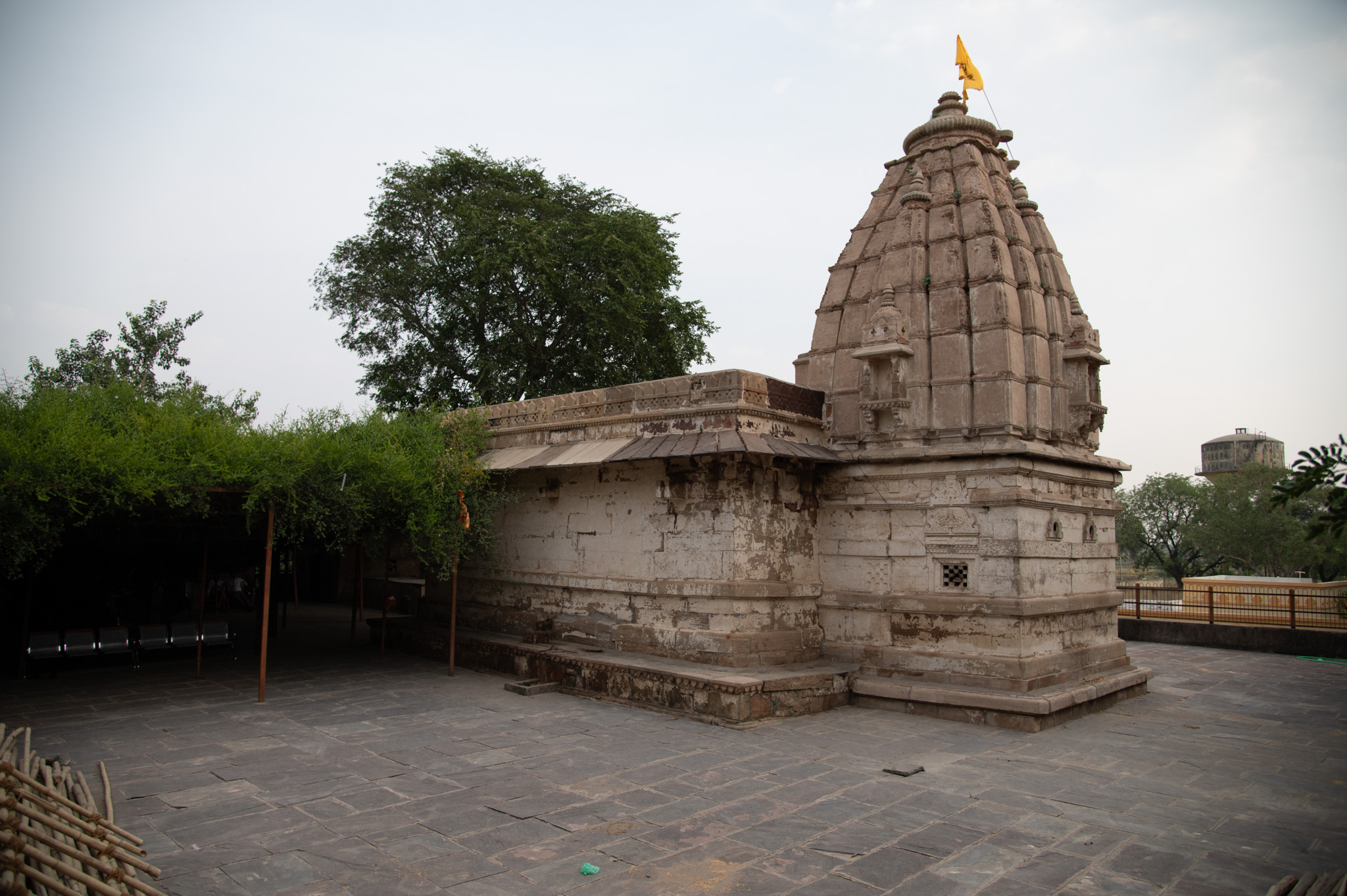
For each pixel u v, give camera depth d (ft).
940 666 38.50
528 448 50.70
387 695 40.91
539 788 26.12
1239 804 25.45
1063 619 40.50
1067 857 20.99
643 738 32.65
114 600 58.75
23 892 15.34
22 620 47.65
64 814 18.79
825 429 44.73
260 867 19.74
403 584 81.61
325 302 84.12
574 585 46.68
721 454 38.99
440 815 23.54
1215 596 71.36
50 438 33.40
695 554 40.91
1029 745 32.35
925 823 23.29
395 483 43.06
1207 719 37.76
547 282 75.82
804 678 37.47
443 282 78.79
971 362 40.34
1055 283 43.57
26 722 34.04
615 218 83.30
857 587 42.29
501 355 79.87
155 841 21.29
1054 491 40.88
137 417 39.11
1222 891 19.08
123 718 35.04
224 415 43.70
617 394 46.29
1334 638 58.59
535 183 86.94
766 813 23.94
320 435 42.24
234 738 32.01
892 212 45.44
